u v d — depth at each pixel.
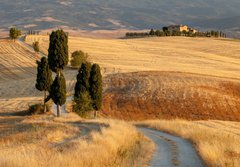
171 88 189.25
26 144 56.97
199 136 61.88
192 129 73.75
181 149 51.22
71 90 192.75
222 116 166.75
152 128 89.50
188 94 182.62
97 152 37.19
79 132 73.38
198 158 42.84
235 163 33.88
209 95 183.38
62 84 125.94
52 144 57.16
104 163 33.84
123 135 57.50
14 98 176.38
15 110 148.50
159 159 41.91
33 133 69.75
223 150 41.38
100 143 45.25
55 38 125.00
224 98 182.12
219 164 34.56
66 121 99.56
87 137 60.22
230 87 199.12
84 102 130.50
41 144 56.62
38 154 36.91
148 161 40.19
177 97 178.75
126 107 167.50
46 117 118.06
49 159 31.95
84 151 38.38
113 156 37.69
